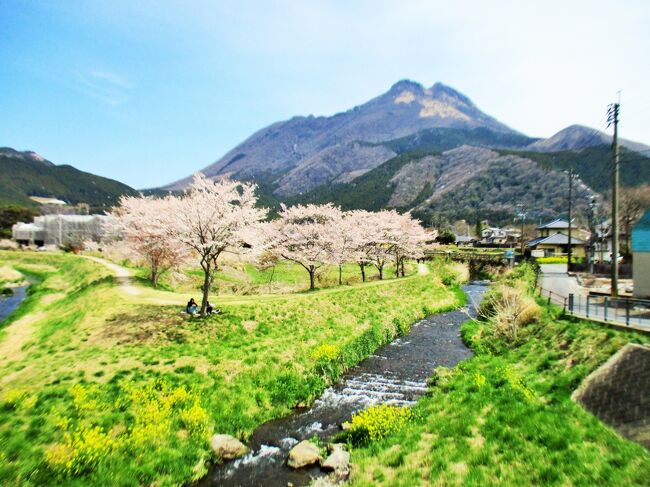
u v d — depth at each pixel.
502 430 12.51
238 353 22.17
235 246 29.41
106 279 43.66
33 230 104.88
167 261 42.09
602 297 27.97
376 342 28.39
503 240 133.75
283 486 12.60
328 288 45.94
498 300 29.94
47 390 16.38
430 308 42.25
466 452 11.88
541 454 10.76
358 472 12.40
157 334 23.70
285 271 63.44
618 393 12.34
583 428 11.44
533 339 21.61
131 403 15.84
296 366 21.88
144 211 39.62
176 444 14.28
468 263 82.94
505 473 10.36
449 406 15.85
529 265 59.81
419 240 72.00
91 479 11.96
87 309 30.42
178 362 20.06
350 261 55.38
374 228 57.44
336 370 22.52
